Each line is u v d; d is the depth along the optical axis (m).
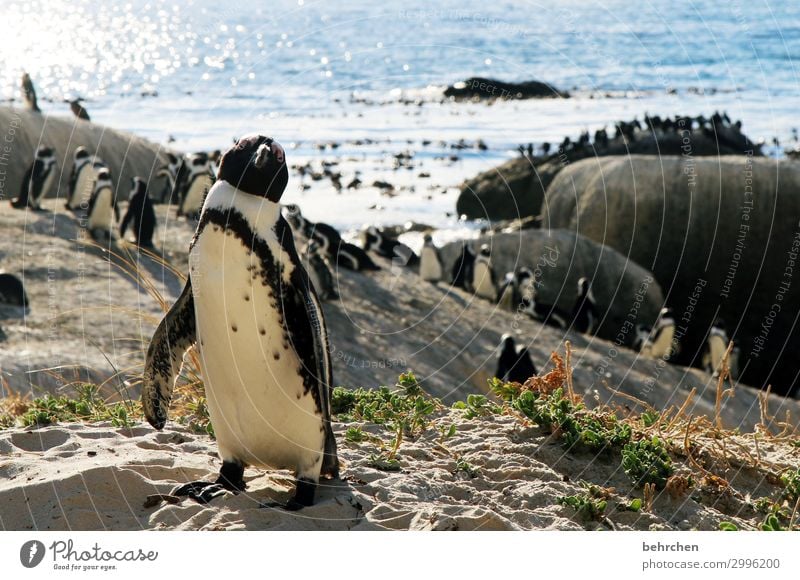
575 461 4.34
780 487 4.45
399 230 16.69
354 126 19.05
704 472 4.41
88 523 3.31
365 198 17.67
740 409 11.06
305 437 3.47
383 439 4.53
